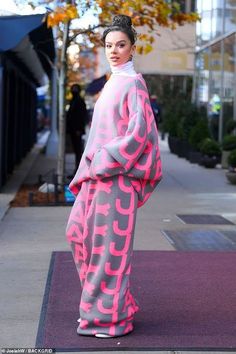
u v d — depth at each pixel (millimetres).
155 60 30859
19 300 6203
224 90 19797
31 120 25688
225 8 19734
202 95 23453
